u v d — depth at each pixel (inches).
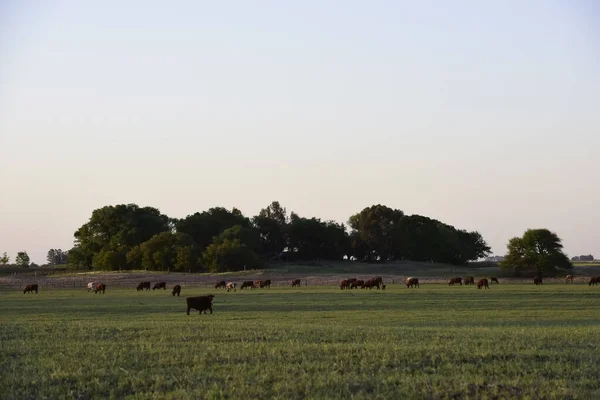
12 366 840.9
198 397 670.5
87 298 3095.5
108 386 732.0
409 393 669.9
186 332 1203.9
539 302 2342.5
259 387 700.0
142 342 1054.4
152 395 687.1
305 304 2353.6
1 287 4849.9
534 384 701.9
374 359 840.3
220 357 874.8
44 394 707.4
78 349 980.6
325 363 817.5
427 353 876.6
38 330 1298.0
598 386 695.7
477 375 746.8
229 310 2117.4
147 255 6235.2
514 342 989.8
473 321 1563.7
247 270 5999.0
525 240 5605.3
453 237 7824.8
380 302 2415.1
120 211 6993.1
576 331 1179.3
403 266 6953.7
